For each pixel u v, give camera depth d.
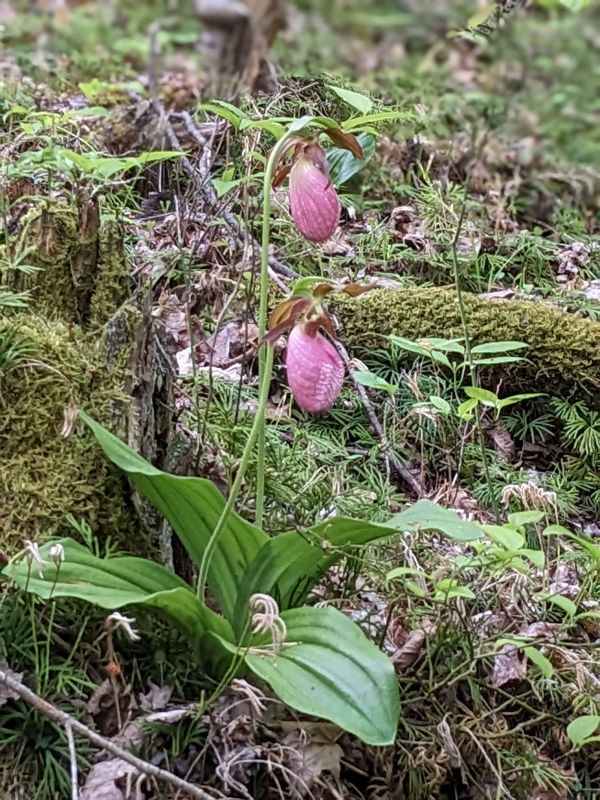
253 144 0.86
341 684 0.62
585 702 0.77
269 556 0.70
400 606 0.81
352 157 0.81
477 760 0.74
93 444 0.73
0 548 0.69
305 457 0.96
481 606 0.85
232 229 1.11
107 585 0.65
